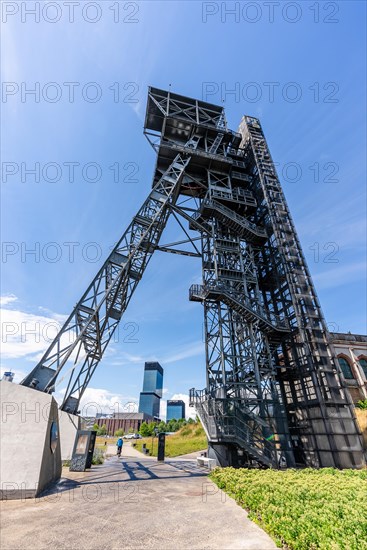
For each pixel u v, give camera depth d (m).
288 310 26.56
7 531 6.59
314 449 21.06
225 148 35.03
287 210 30.92
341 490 8.69
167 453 35.69
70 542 6.05
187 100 33.81
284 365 26.03
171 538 6.34
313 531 5.42
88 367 24.53
